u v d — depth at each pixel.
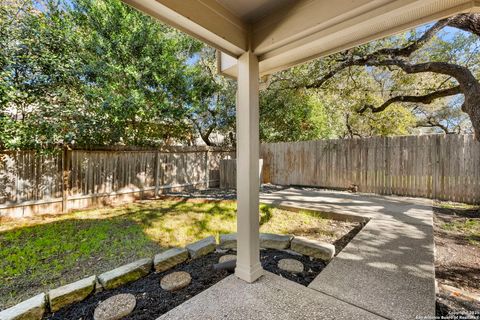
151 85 5.58
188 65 6.40
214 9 1.64
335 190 6.47
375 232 2.94
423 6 1.40
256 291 1.82
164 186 6.52
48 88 4.38
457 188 4.75
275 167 7.88
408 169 5.38
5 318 1.45
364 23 1.45
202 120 7.96
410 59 5.49
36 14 4.29
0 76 3.82
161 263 2.21
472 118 3.61
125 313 1.60
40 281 2.14
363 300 1.65
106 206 5.07
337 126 9.66
